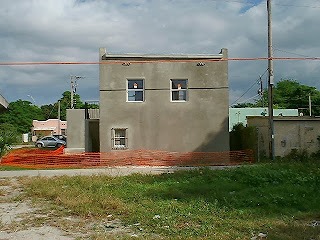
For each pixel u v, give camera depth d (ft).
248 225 23.86
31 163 69.10
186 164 66.85
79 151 92.84
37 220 26.35
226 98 69.15
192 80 69.00
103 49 68.69
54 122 239.50
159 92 68.80
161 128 68.54
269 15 67.77
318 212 27.32
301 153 69.77
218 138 68.80
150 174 49.16
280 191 34.47
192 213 27.58
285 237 21.06
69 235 22.74
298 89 212.23
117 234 22.58
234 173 45.14
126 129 68.18
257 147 68.59
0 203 33.04
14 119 225.76
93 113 112.27
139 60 68.90
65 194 34.88
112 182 42.80
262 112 131.44
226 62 69.41
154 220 25.49
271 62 68.33
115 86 68.64
